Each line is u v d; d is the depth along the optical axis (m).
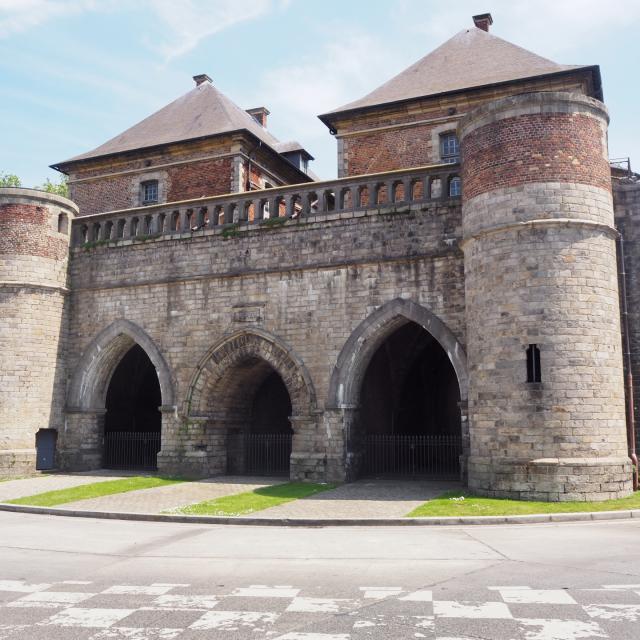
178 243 22.20
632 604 6.78
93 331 23.23
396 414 25.45
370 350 19.73
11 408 21.84
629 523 12.50
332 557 9.58
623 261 18.33
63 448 23.11
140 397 27.86
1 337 22.09
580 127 16.44
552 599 6.99
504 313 16.02
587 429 15.20
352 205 20.06
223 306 21.27
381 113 26.28
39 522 13.72
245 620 6.45
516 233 16.11
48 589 7.79
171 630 6.18
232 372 21.56
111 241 23.30
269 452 24.05
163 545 10.81
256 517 13.41
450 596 7.20
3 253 22.53
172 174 29.30
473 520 12.77
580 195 16.09
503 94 24.48
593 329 15.66
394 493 16.88
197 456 21.05
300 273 20.31
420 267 18.88
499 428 15.74
